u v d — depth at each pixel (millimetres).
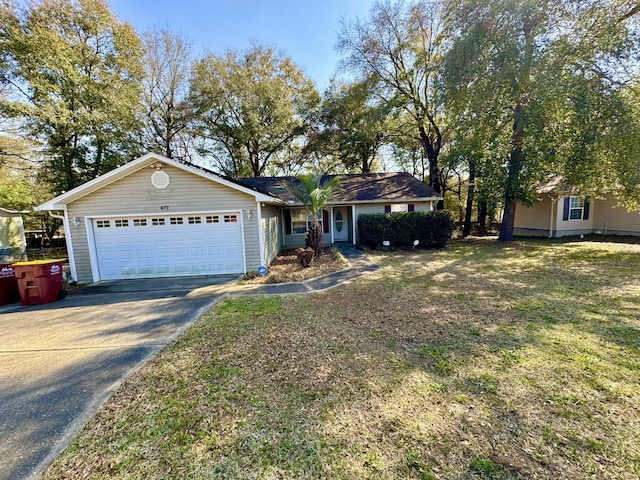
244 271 9133
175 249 8977
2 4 11898
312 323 4812
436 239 12883
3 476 2066
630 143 9172
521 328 4340
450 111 14430
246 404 2783
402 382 3062
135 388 3127
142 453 2236
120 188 8648
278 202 9977
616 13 9203
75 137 15094
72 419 2666
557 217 15281
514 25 10539
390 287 6844
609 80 9688
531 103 11016
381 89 17469
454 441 2246
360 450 2186
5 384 3291
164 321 5230
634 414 2488
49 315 5859
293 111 21500
